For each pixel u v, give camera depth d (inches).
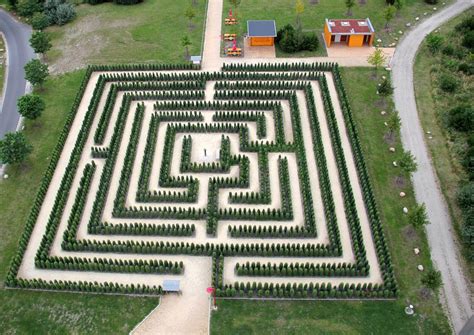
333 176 2094.0
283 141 2236.7
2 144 2036.2
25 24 3235.7
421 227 1871.3
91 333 1590.8
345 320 1601.9
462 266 1745.8
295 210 1963.6
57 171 2142.0
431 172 2082.9
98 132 2265.0
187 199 1995.6
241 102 2458.2
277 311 1632.6
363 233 1860.2
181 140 2294.5
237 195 2010.3
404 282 1700.3
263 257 1802.4
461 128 2233.0
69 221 1894.7
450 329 1573.6
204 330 1593.3
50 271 1774.1
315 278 1731.1
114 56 2817.4
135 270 1758.1
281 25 3026.6
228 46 2856.8
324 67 2640.3
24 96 2284.7
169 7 3265.3
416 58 2721.5
